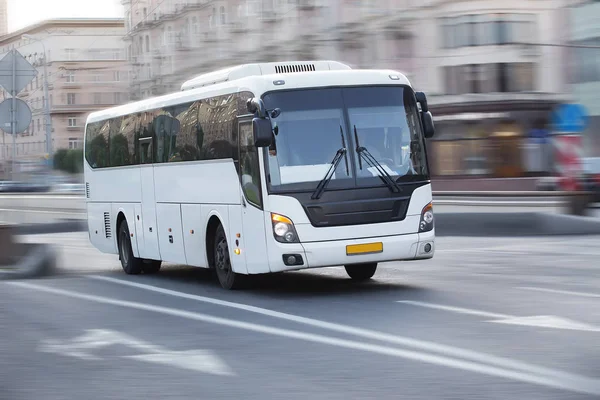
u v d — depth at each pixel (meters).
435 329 11.48
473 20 59.88
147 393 8.52
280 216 15.11
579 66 51.75
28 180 93.62
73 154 103.12
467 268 18.91
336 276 18.55
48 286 18.34
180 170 18.22
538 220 27.83
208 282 18.45
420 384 8.45
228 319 13.14
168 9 85.00
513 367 9.05
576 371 8.80
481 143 60.00
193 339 11.53
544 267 18.61
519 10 59.44
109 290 17.44
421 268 19.28
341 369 9.28
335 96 15.48
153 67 89.00
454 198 49.84
